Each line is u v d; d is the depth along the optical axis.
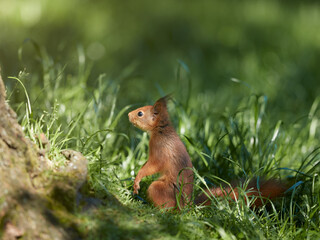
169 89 16.41
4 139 5.75
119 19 25.47
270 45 21.38
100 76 10.90
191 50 22.06
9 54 16.55
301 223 7.49
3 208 5.33
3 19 20.53
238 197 7.55
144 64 20.53
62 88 11.41
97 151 7.70
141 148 9.33
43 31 20.77
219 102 15.29
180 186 7.67
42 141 6.65
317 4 30.05
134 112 8.24
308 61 19.05
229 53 21.69
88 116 10.12
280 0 30.45
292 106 15.09
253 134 10.16
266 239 6.62
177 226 6.35
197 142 9.69
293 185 7.87
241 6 28.84
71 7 24.61
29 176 5.91
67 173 6.33
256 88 16.12
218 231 6.25
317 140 11.72
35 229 5.43
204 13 27.61
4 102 5.95
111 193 6.82
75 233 5.68
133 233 6.00
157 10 27.47
